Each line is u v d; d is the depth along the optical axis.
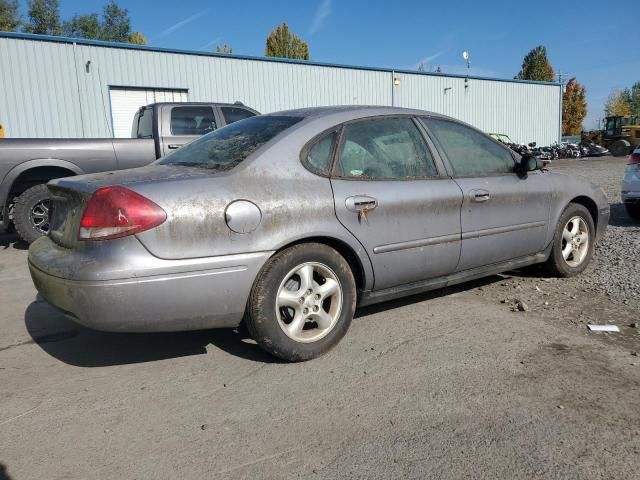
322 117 3.68
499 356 3.45
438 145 4.12
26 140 6.78
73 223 3.10
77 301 2.87
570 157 31.31
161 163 3.80
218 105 8.53
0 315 4.45
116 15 52.16
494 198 4.29
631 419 2.69
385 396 2.96
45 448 2.52
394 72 24.64
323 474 2.30
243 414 2.80
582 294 4.68
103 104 16.84
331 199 3.41
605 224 5.50
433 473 2.30
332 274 3.44
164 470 2.35
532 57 65.62
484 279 5.22
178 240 2.93
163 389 3.09
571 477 2.26
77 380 3.23
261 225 3.14
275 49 55.81
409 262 3.79
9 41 15.26
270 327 3.22
